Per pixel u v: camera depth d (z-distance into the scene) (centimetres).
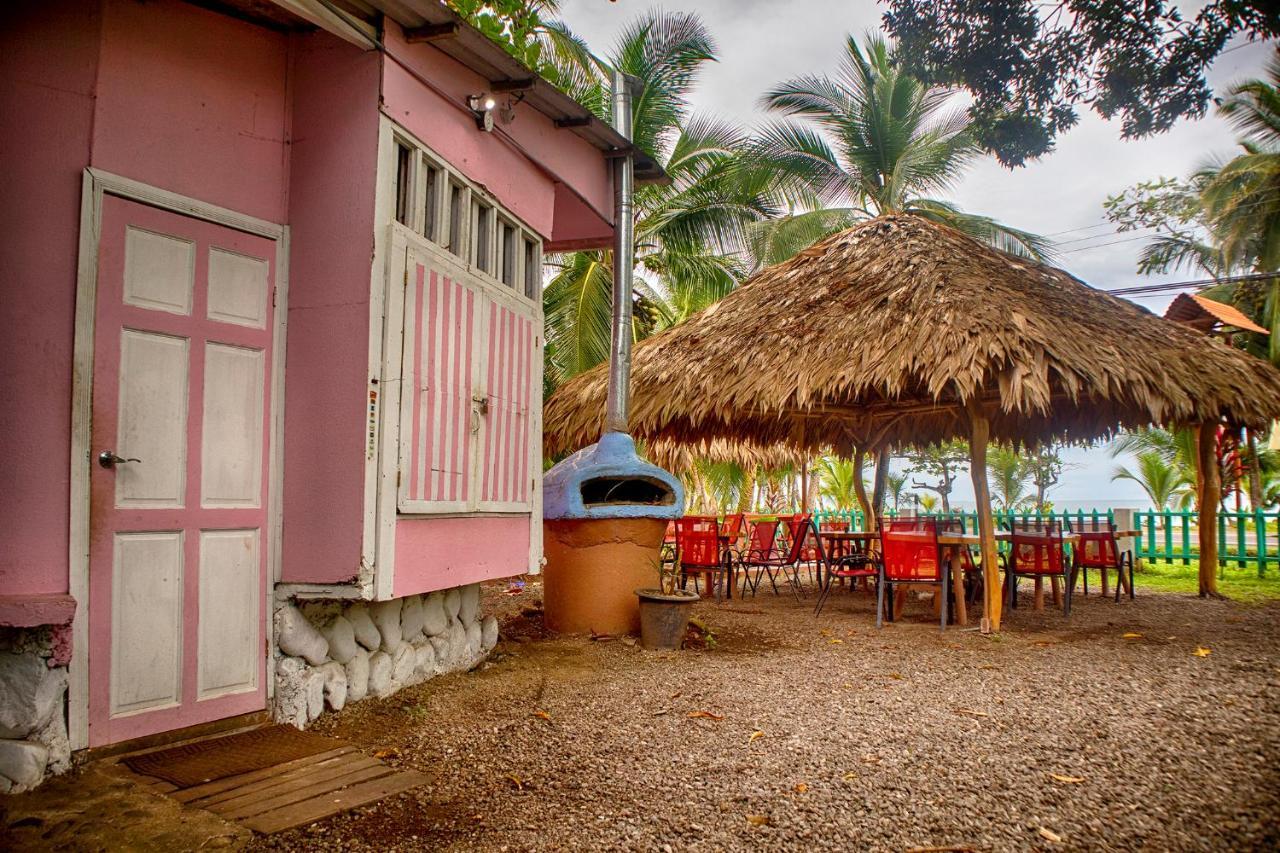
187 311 375
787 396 738
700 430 1062
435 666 516
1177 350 814
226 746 363
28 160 337
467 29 437
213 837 279
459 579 478
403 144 436
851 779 351
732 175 1723
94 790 307
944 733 418
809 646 671
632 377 914
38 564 323
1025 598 1030
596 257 1622
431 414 448
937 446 1241
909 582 769
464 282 487
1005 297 727
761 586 1147
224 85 396
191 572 370
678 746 395
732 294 976
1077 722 438
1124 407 879
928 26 649
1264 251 1636
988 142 688
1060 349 670
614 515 676
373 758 363
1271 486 2356
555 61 1509
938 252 805
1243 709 461
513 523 548
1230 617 852
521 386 562
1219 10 564
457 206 493
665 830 298
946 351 675
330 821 300
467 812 312
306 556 405
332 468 403
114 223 350
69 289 336
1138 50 593
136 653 348
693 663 586
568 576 683
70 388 332
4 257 329
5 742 304
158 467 360
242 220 398
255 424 402
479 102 492
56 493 328
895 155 1767
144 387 356
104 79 351
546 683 514
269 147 415
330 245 412
